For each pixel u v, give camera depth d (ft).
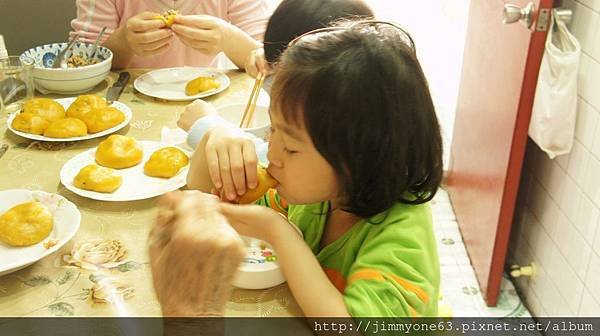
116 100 4.57
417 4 8.40
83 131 3.98
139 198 3.26
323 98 2.23
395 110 2.29
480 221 6.52
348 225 2.80
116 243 2.95
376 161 2.35
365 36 2.35
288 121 2.32
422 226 2.55
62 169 3.51
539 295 6.11
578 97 5.22
